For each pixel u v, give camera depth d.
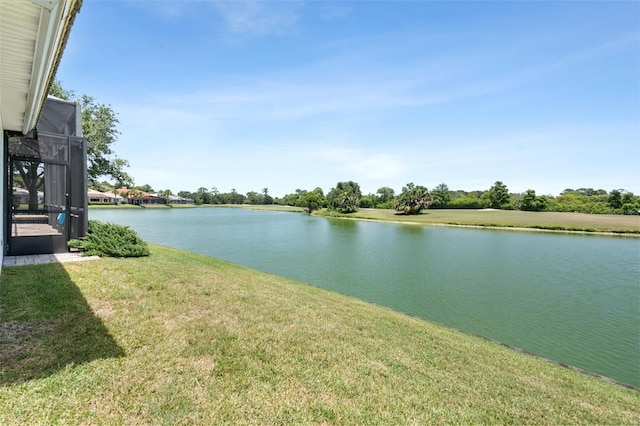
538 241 28.91
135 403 2.46
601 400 4.21
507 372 4.57
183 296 5.29
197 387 2.80
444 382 3.69
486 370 4.44
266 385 2.99
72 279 5.34
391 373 3.65
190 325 4.11
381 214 62.69
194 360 3.25
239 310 5.01
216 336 3.88
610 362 6.80
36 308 3.98
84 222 7.83
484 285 13.30
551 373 5.06
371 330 5.23
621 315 9.88
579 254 22.05
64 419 2.19
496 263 18.31
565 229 37.50
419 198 60.56
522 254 21.78
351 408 2.84
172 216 51.88
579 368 6.46
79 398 2.43
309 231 33.75
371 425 2.65
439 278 14.21
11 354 2.91
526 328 8.73
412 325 6.34
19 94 3.70
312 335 4.41
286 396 2.87
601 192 83.50
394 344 4.73
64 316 3.86
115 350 3.21
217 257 17.25
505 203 69.81
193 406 2.54
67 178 7.43
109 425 2.21
